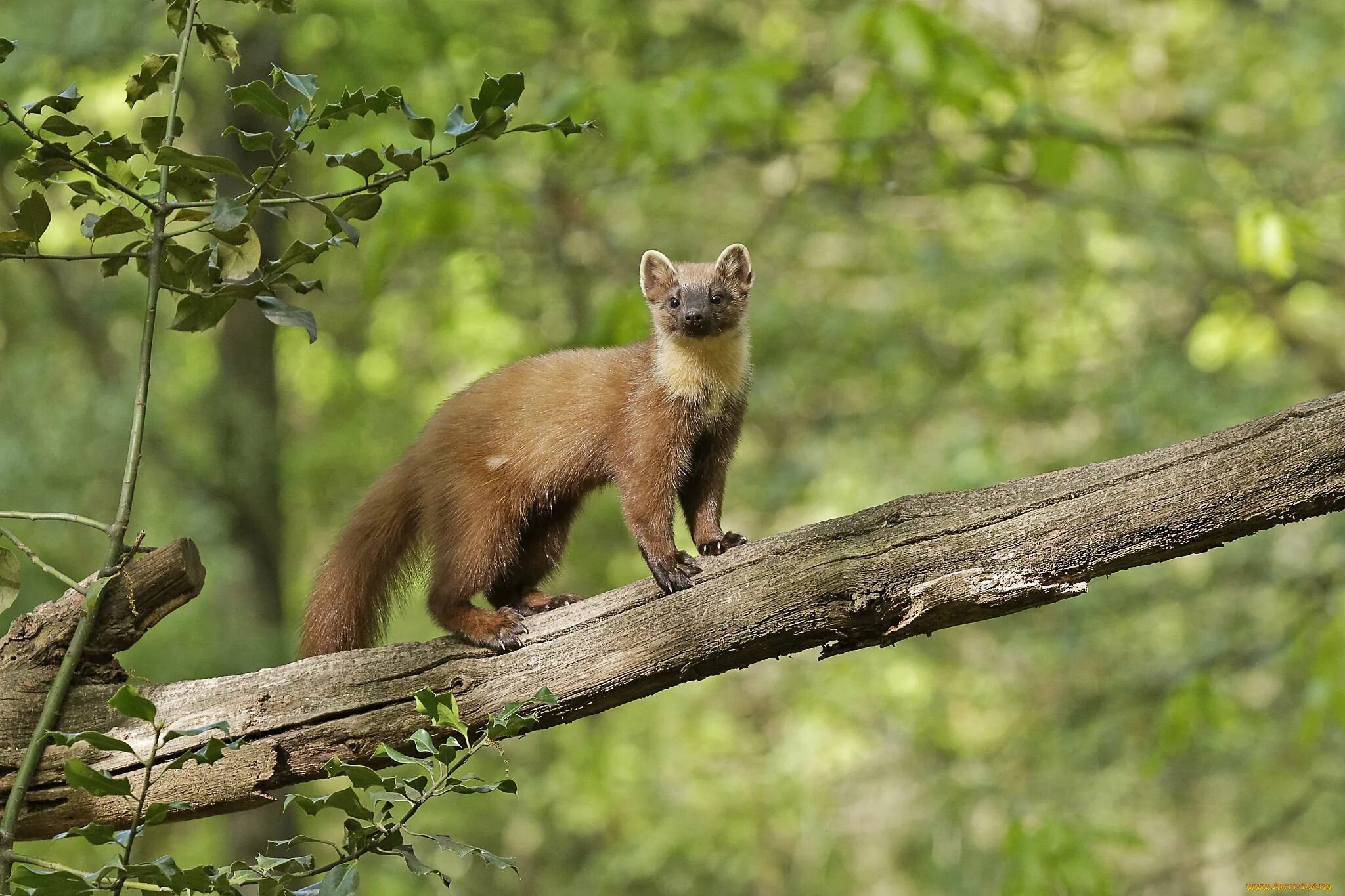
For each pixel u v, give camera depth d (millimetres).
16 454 15016
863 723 22578
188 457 17062
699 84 10789
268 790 5793
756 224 21500
